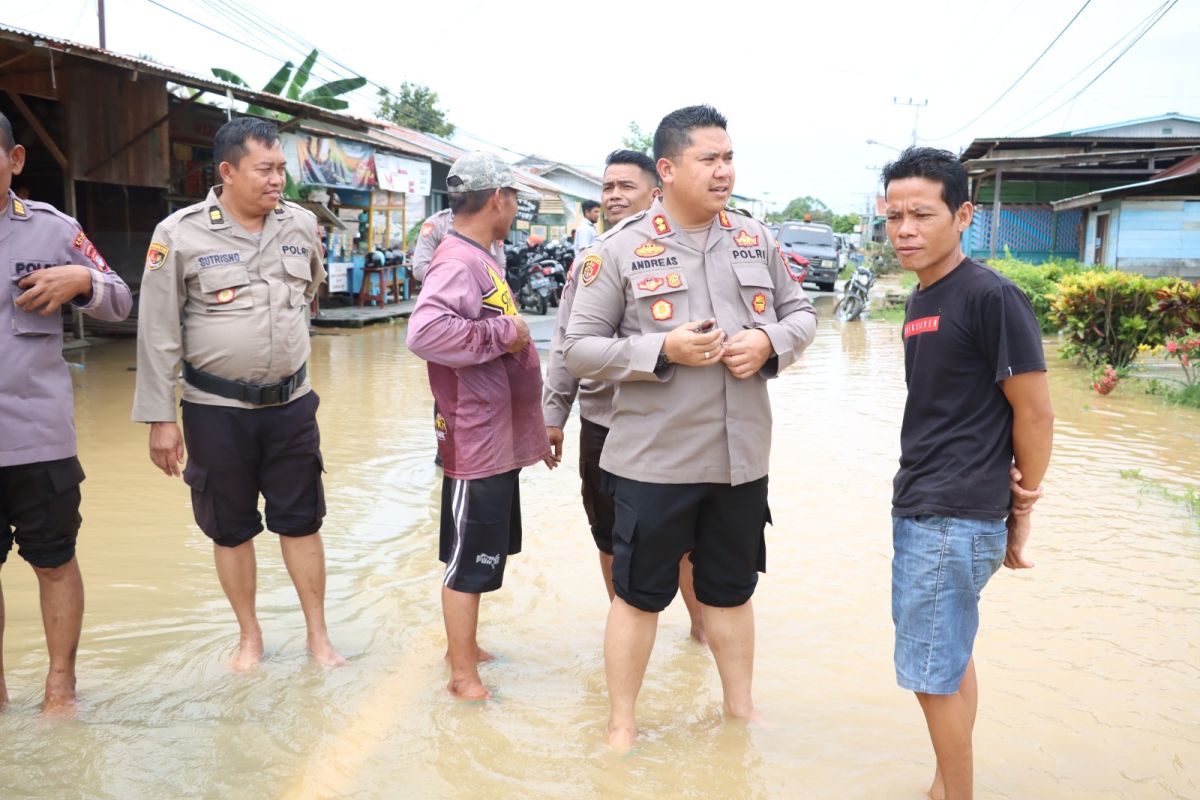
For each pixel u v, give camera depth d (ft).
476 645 10.87
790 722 9.96
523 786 8.65
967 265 8.14
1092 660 11.40
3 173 9.25
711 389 9.40
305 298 11.50
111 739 9.33
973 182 81.92
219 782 8.61
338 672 10.95
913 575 8.19
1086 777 8.93
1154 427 25.61
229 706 10.07
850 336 49.83
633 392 9.53
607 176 12.86
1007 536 8.50
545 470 20.45
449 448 10.30
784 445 22.91
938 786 8.55
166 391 10.54
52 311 9.60
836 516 17.19
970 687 8.41
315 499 11.32
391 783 8.66
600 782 8.74
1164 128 94.48
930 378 8.18
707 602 10.02
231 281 10.62
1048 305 50.78
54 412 9.66
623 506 9.59
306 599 11.31
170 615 12.48
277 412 10.93
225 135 10.61
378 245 62.23
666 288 9.57
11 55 32.24
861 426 25.27
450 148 86.28
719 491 9.62
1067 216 82.02
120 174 37.32
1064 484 19.43
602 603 13.26
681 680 11.04
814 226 89.86
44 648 11.50
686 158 9.41
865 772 8.99
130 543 15.21
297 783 8.63
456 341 9.77
